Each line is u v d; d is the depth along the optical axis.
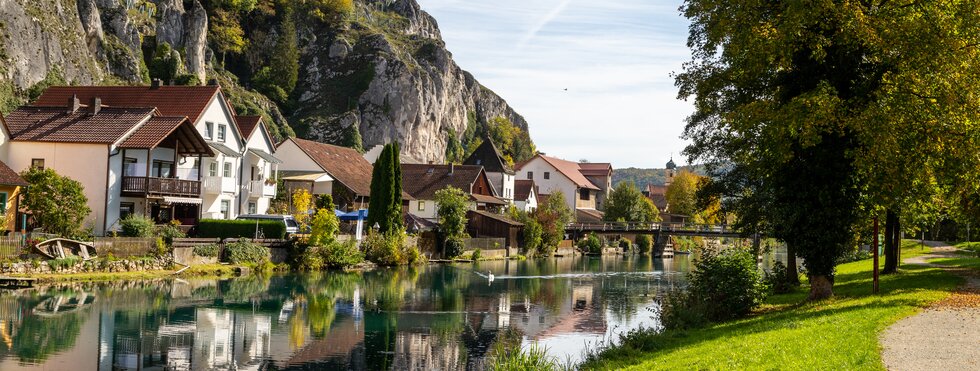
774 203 30.39
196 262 48.38
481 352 27.34
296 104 162.62
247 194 67.50
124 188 51.44
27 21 100.00
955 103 24.83
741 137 33.47
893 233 42.25
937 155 25.89
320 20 181.38
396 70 167.38
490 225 86.56
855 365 15.42
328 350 26.77
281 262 54.56
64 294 35.94
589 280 56.59
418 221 79.31
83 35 114.50
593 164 166.75
